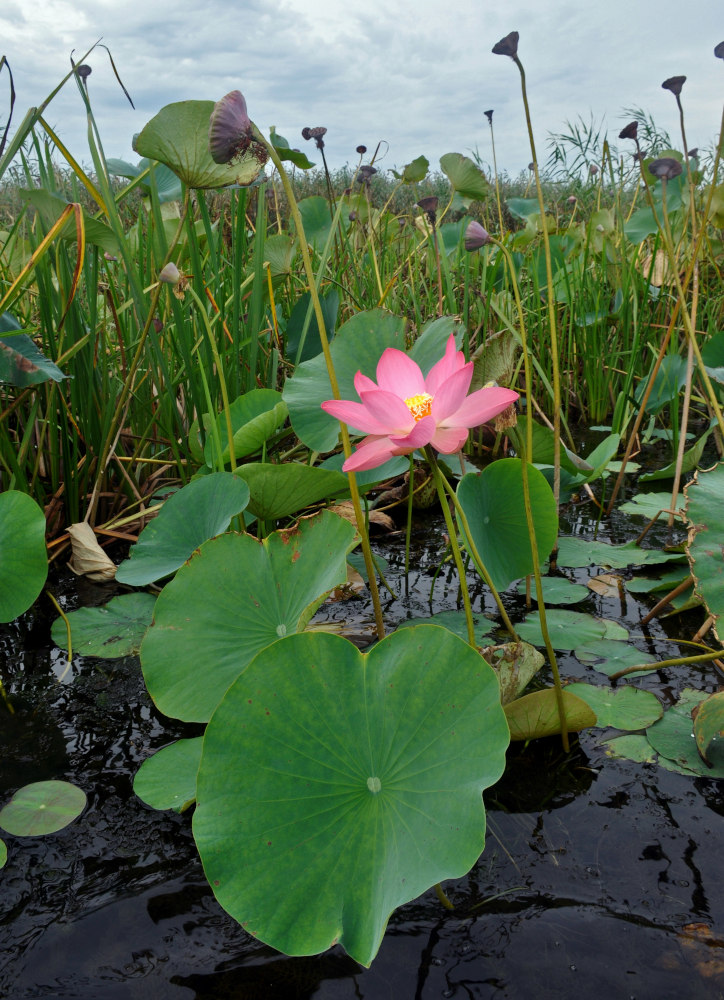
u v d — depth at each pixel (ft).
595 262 13.34
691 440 10.78
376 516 8.09
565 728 4.98
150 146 6.02
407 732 4.21
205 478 6.11
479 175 10.86
